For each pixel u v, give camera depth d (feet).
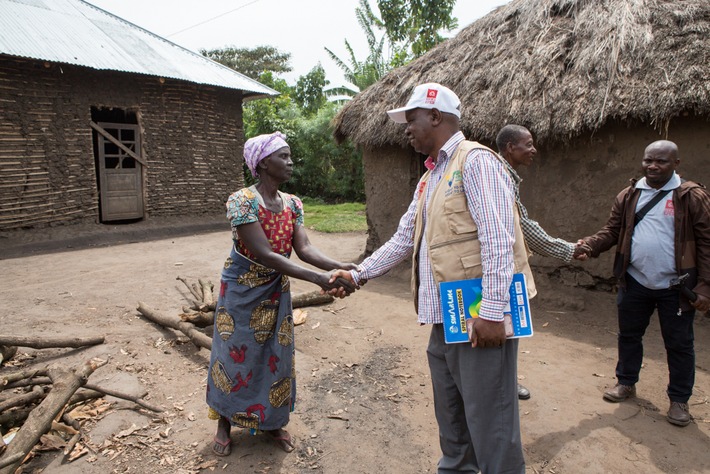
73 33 35.42
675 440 9.31
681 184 9.81
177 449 8.96
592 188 16.69
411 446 9.26
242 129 44.57
